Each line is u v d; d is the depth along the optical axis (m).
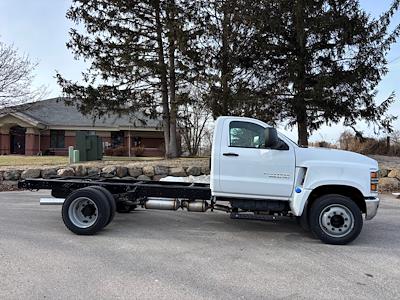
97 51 18.23
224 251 6.05
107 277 4.79
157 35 18.27
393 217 9.08
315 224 6.52
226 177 6.84
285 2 15.42
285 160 6.71
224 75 15.58
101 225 6.85
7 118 31.22
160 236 6.94
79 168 14.37
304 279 4.86
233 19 15.96
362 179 6.55
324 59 16.28
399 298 4.32
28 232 6.98
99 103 18.58
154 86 19.12
